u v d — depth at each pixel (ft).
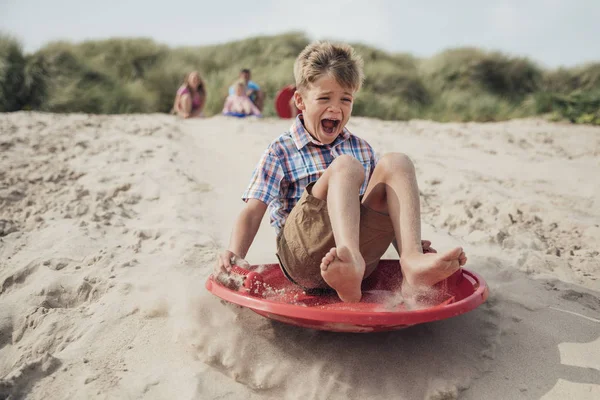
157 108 40.86
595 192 13.78
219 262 6.79
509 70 48.73
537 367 6.18
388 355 6.34
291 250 6.73
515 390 5.84
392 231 6.48
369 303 6.89
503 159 17.89
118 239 10.29
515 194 13.37
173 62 47.47
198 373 6.14
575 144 21.02
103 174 13.79
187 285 7.86
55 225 10.84
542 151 19.61
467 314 7.19
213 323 6.86
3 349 7.14
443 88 47.03
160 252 9.51
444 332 6.79
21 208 11.89
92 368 6.31
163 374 6.16
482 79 47.98
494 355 6.36
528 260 9.18
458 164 16.75
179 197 12.37
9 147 15.92
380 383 5.93
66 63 37.93
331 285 5.88
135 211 11.93
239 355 6.31
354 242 5.75
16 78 34.76
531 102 35.55
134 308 7.45
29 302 7.90
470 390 5.84
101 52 46.85
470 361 6.26
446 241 10.17
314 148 7.63
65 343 6.89
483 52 50.44
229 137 18.97
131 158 15.34
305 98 7.39
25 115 21.56
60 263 9.07
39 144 16.43
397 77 44.21
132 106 37.88
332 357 6.31
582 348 6.51
